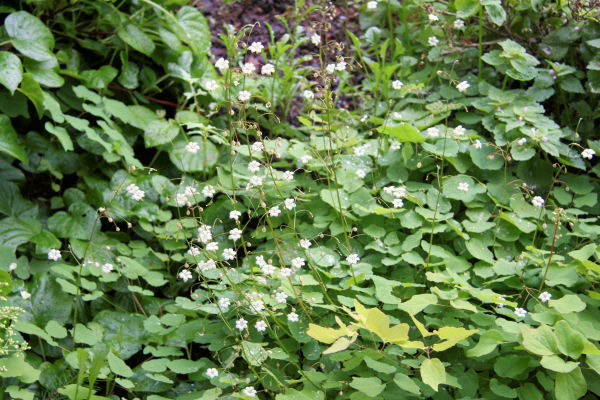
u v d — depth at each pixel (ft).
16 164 3.89
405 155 3.78
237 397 2.97
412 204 3.72
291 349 3.27
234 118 4.41
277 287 3.36
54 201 3.80
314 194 3.76
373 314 2.74
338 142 3.94
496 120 3.92
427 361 2.77
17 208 3.66
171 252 3.85
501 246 3.55
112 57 4.24
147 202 3.81
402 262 3.52
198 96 4.40
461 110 4.11
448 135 3.86
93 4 4.09
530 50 4.30
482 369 3.16
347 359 3.08
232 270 3.34
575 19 4.04
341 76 4.30
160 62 4.33
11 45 3.83
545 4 4.21
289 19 5.18
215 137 3.91
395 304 3.22
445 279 3.20
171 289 3.74
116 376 3.24
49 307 3.37
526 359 3.02
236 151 3.71
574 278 3.22
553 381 3.03
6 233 3.53
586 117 4.03
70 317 3.47
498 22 3.94
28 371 3.00
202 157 4.04
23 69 3.76
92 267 3.51
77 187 3.98
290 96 4.46
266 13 5.29
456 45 4.35
